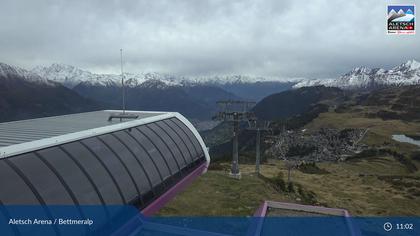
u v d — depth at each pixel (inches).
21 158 750.5
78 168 845.8
